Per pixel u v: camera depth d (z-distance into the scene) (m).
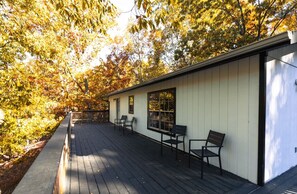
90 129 10.08
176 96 5.82
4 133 4.87
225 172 3.77
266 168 3.25
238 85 3.62
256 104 3.26
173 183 3.27
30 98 5.56
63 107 14.20
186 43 10.91
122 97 11.51
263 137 3.13
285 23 8.55
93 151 5.50
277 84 3.48
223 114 3.98
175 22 3.26
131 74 18.52
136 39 18.61
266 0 7.82
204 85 4.59
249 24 8.95
